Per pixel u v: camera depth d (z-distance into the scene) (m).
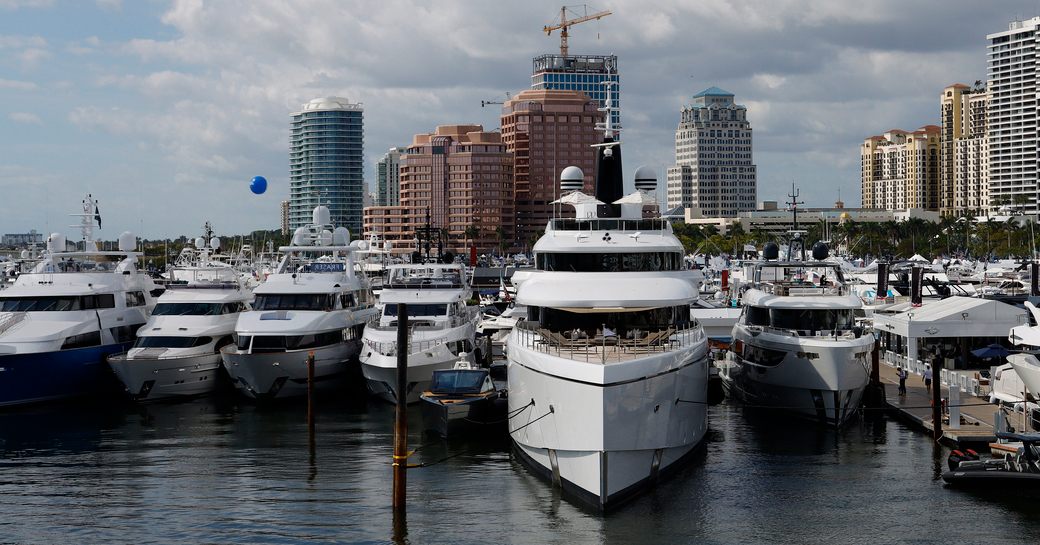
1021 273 118.88
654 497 39.44
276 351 57.28
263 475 43.25
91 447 48.47
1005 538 35.22
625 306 42.94
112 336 62.84
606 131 54.59
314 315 59.88
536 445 40.91
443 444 48.00
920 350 66.50
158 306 62.72
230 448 48.00
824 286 57.44
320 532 36.12
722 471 43.03
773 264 59.28
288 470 44.00
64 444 49.12
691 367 41.25
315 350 58.25
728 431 50.59
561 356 39.09
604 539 35.09
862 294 91.88
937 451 46.00
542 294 43.72
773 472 42.88
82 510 38.72
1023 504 38.62
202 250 80.31
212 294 63.38
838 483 41.28
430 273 70.06
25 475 43.53
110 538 35.69
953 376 56.84
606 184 53.72
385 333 57.31
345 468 44.19
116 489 41.41
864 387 51.66
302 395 59.66
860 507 38.34
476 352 62.59
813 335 52.00
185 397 60.22
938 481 41.47
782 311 53.88
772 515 37.47
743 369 56.22
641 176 55.59
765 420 53.19
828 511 37.94
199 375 60.31
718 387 51.88
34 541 35.44
